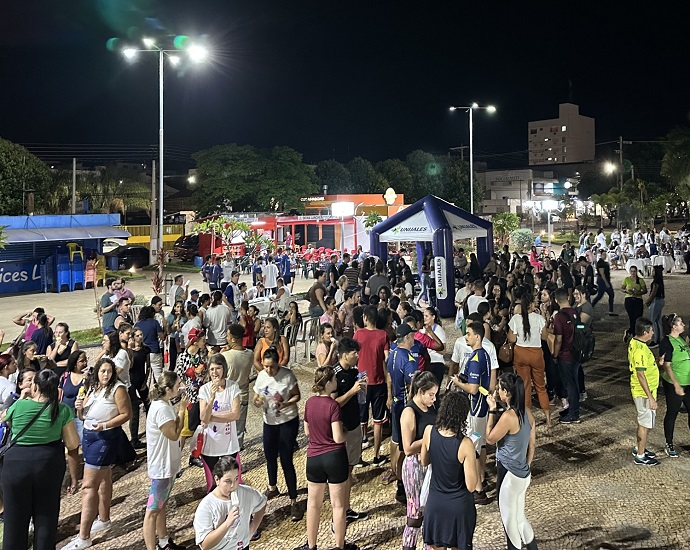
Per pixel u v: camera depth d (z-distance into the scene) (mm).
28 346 7863
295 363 12664
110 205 47781
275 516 6289
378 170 69625
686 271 28219
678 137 38844
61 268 25328
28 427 5031
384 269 16703
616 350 13531
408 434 5141
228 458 4465
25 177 42938
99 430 5852
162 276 20734
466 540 4465
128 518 6359
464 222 19266
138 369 8375
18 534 4984
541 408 8938
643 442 7238
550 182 96812
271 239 34625
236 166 50469
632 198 51844
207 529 4332
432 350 7711
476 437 4891
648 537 5641
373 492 6773
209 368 6031
